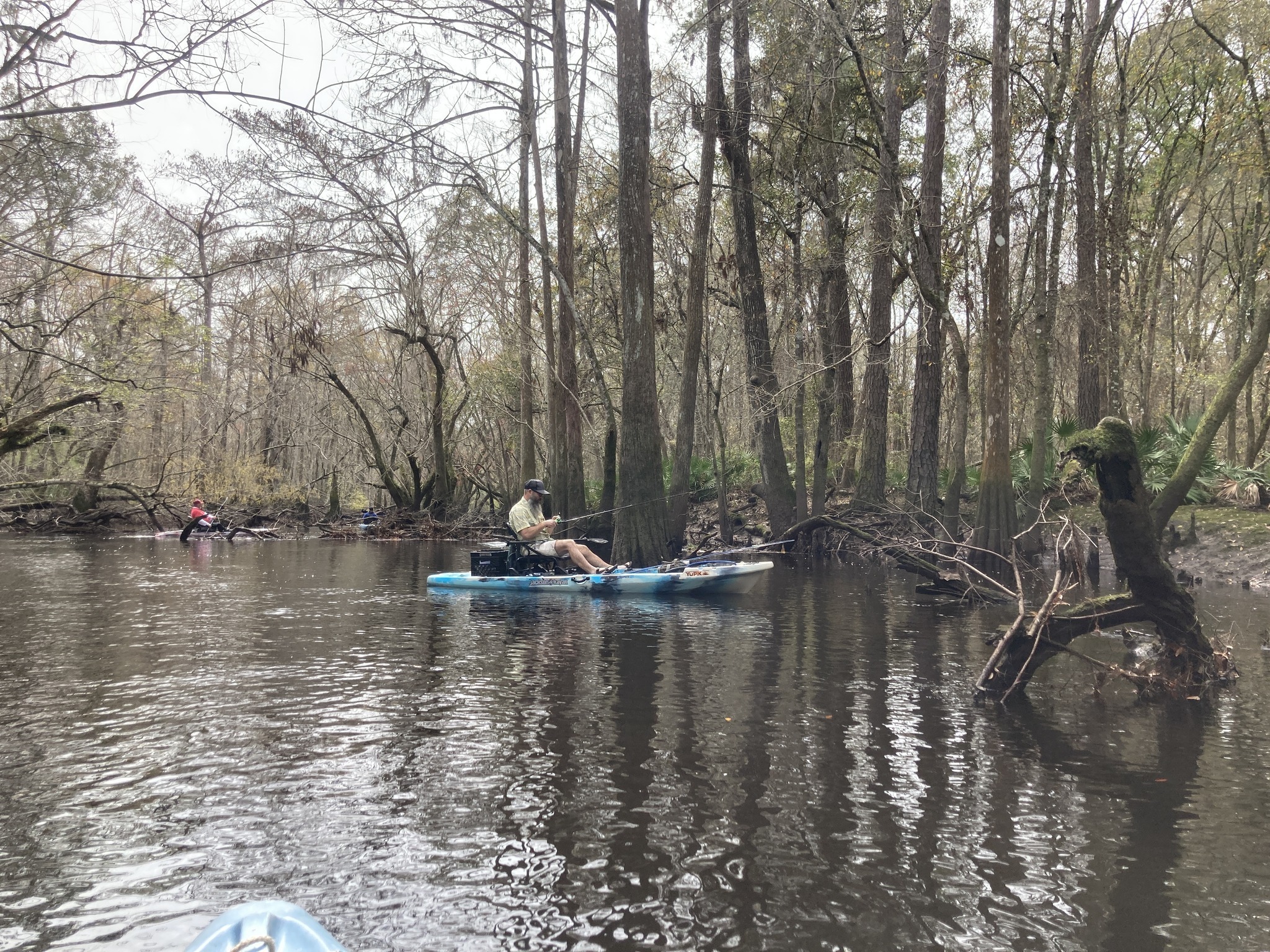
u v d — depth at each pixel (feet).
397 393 101.60
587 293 78.48
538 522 42.27
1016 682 19.79
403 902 10.18
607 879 10.76
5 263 46.65
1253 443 72.23
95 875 10.89
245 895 10.37
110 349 53.62
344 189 44.98
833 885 10.62
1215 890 10.53
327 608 34.35
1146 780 14.37
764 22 57.62
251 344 96.12
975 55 50.72
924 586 39.81
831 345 69.10
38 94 14.49
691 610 34.58
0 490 61.98
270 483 103.81
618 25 46.57
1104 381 66.33
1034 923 9.78
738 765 14.98
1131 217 67.87
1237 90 54.60
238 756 15.43
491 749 15.79
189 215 57.16
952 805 13.21
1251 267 59.72
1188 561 46.39
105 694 19.89
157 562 54.44
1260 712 18.75
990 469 45.70
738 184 59.16
